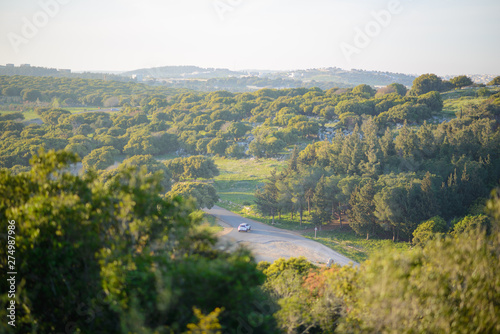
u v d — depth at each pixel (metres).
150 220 14.34
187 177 90.94
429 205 59.16
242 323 14.30
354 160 78.25
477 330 13.06
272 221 72.06
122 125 158.00
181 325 12.32
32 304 13.93
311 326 17.31
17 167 91.06
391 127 126.19
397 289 13.64
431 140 77.94
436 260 15.21
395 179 65.50
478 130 84.12
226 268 12.61
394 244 59.09
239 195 91.38
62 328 13.70
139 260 12.88
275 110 174.12
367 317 14.49
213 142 128.25
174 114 176.88
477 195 63.94
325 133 136.25
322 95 198.62
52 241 13.78
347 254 55.84
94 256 13.66
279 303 18.22
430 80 179.75
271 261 50.16
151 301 12.04
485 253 15.30
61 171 15.75
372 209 62.16
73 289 13.64
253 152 122.81
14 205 15.55
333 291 18.20
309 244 59.31
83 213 13.96
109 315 13.02
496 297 14.02
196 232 15.19
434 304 13.64
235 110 179.88
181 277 11.91
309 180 70.56
